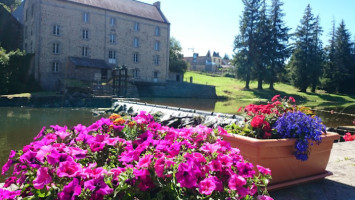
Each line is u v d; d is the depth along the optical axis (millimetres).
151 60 45406
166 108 17531
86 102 26688
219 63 122062
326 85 55156
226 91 46625
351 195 3385
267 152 3289
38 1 34938
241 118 10852
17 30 42125
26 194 2203
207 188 1928
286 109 4129
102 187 1862
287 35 49438
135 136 3201
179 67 60125
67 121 16969
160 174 2014
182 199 1985
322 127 3826
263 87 54250
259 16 48406
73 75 36281
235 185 2027
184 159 2219
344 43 55750
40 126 14914
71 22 37562
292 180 3592
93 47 39562
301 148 3363
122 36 42219
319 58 50969
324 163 3879
